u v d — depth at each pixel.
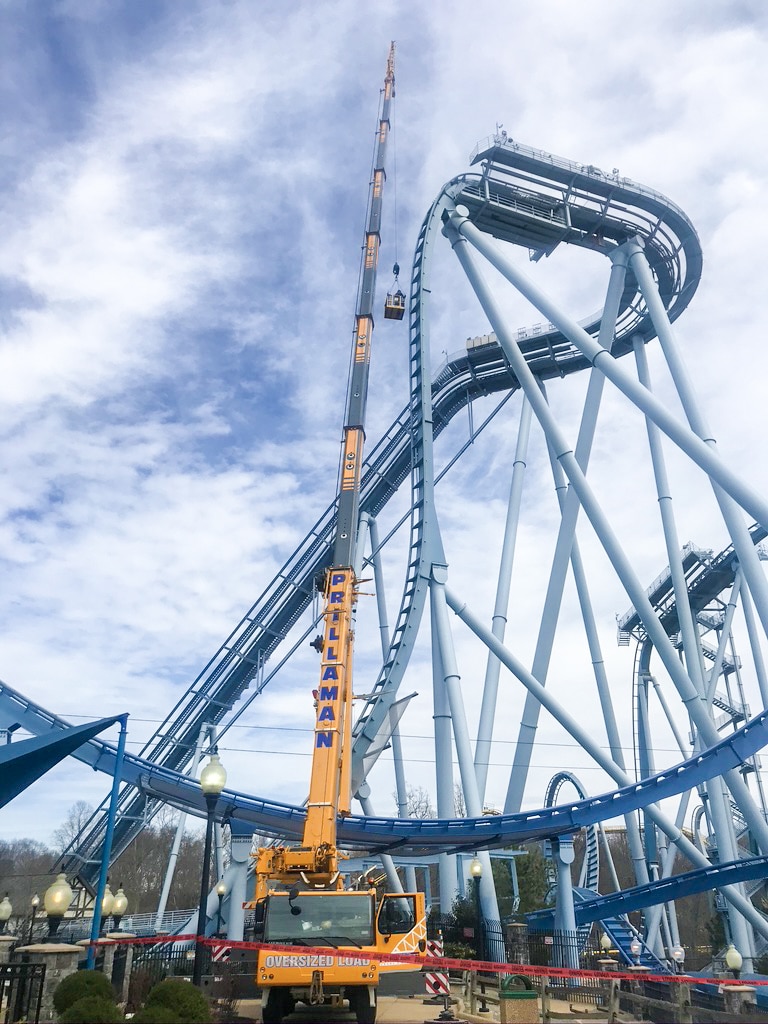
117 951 16.78
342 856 17.69
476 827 27.11
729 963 21.30
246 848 27.45
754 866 26.02
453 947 24.56
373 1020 13.80
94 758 27.06
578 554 38.53
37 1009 12.38
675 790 25.27
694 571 43.91
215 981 16.98
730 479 23.25
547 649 33.50
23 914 29.67
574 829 27.59
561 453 30.48
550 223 34.97
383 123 41.31
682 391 30.00
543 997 16.27
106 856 18.50
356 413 25.06
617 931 32.34
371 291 28.88
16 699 27.14
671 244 36.22
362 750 28.08
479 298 34.16
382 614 43.59
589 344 28.53
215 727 43.59
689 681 26.95
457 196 35.47
